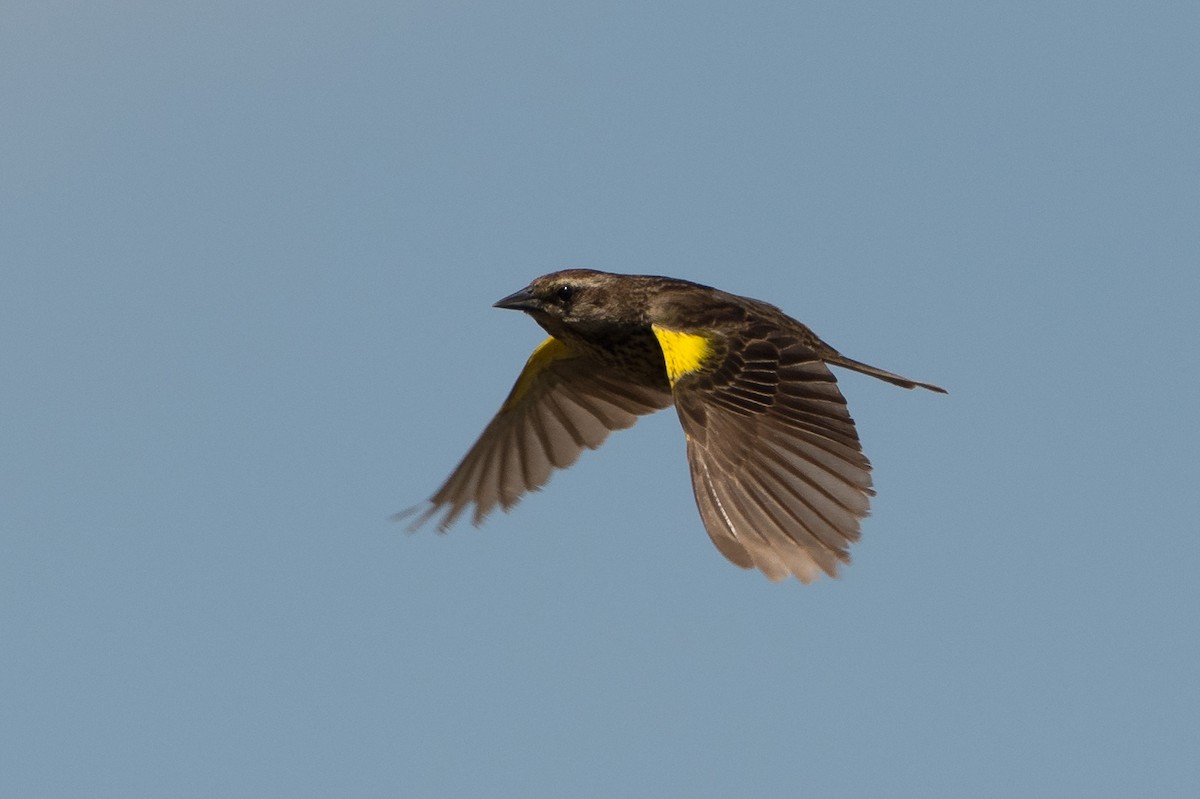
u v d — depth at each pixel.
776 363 13.89
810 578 12.27
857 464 13.05
